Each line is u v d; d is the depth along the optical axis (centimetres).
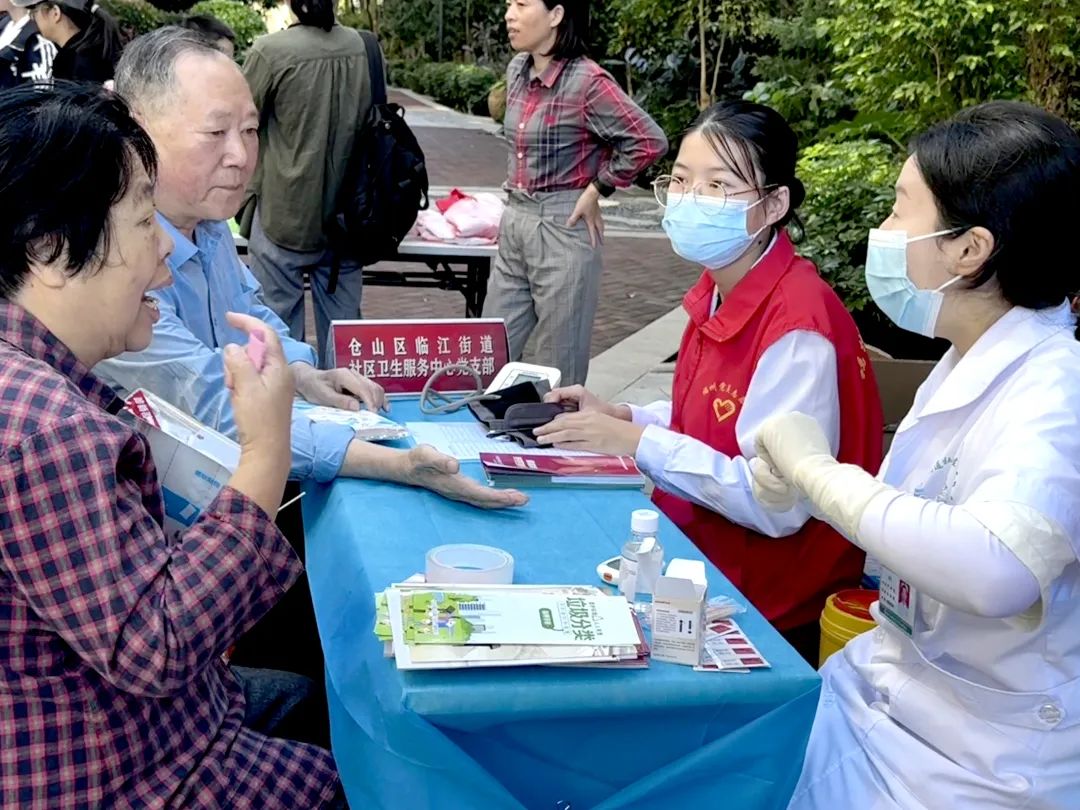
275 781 177
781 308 257
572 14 427
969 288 188
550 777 171
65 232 151
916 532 165
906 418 212
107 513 142
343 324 309
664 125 1310
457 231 521
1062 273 183
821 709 209
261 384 166
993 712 182
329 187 472
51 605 141
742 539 267
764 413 254
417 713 155
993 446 176
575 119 434
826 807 196
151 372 253
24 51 484
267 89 455
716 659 172
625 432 259
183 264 278
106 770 154
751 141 256
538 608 172
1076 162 178
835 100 802
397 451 234
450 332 315
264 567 159
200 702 174
